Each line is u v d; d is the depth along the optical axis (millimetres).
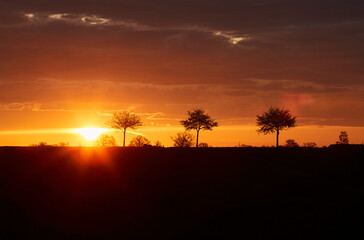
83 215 48375
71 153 67938
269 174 58438
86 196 52750
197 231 41875
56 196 52656
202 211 46594
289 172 59094
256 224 41125
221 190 53156
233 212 44312
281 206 44344
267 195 50562
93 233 44500
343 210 41375
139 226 45219
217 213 44750
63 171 59781
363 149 70250
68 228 45625
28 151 68875
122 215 48062
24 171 59719
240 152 69562
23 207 49625
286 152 71062
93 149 71312
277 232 39125
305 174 59031
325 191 51281
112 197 52375
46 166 61562
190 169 60406
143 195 52656
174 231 43125
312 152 71125
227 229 41125
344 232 37656
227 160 64312
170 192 52812
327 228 38469
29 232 44594
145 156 66000
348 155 68250
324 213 41219
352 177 59219
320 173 61281
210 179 56781
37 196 52438
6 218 47062
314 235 37719
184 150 69875
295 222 40344
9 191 53406
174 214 46906
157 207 49156
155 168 60906
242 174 58812
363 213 40312
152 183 56031
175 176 58031
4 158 64438
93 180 57125
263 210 43781
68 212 48938
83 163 62688
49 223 46625
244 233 39875
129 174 58906
